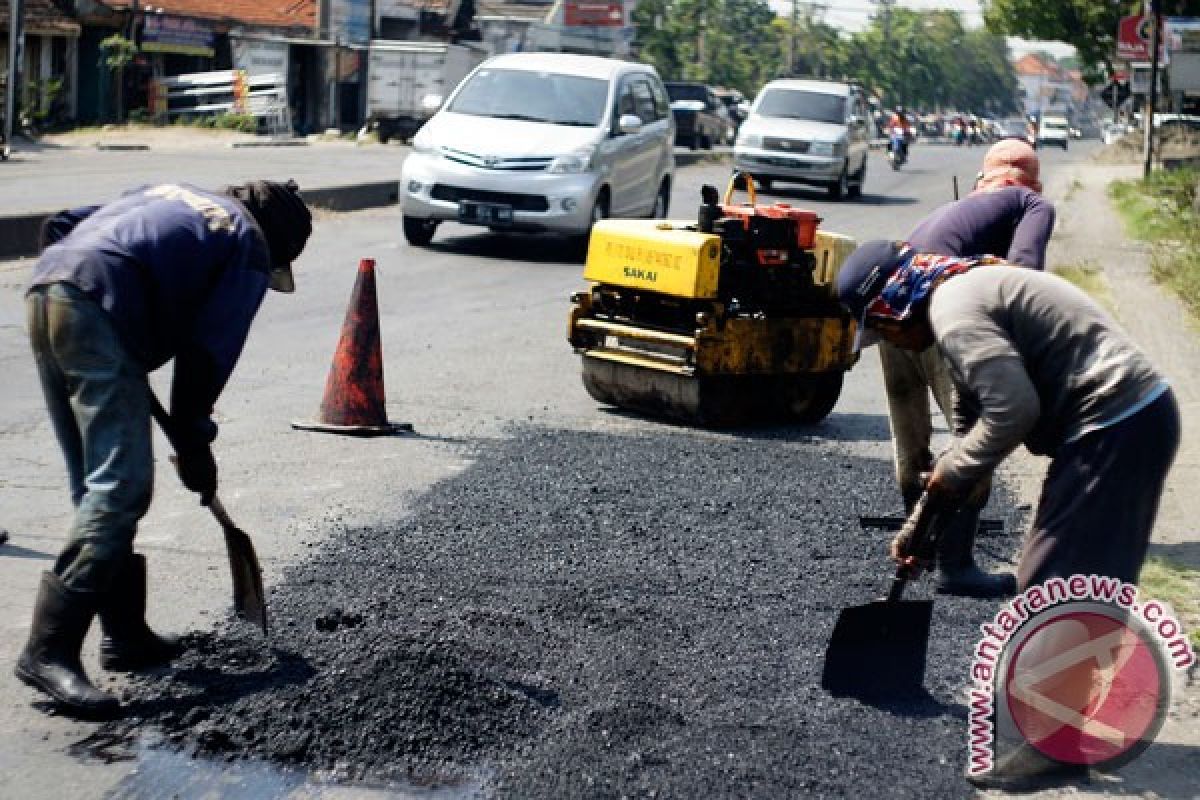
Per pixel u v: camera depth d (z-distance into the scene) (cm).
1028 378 412
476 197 1616
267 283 448
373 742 430
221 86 4053
